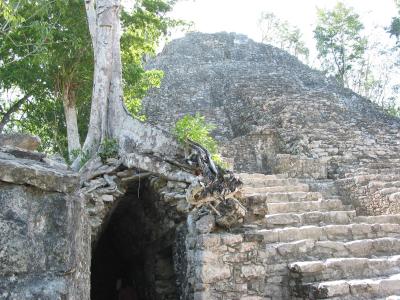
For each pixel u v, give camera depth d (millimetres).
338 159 13078
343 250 6102
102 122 7832
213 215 5227
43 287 1927
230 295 4980
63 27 10867
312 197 8250
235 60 29859
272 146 14594
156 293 6395
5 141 3328
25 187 1960
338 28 33031
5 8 7812
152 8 12023
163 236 6355
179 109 21891
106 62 8281
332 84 25469
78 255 2160
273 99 19156
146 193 6547
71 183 2104
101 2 8578
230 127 19484
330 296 4926
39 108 13711
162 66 27828
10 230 1897
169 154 6168
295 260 5797
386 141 15352
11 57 11008
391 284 5266
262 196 5613
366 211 8781
